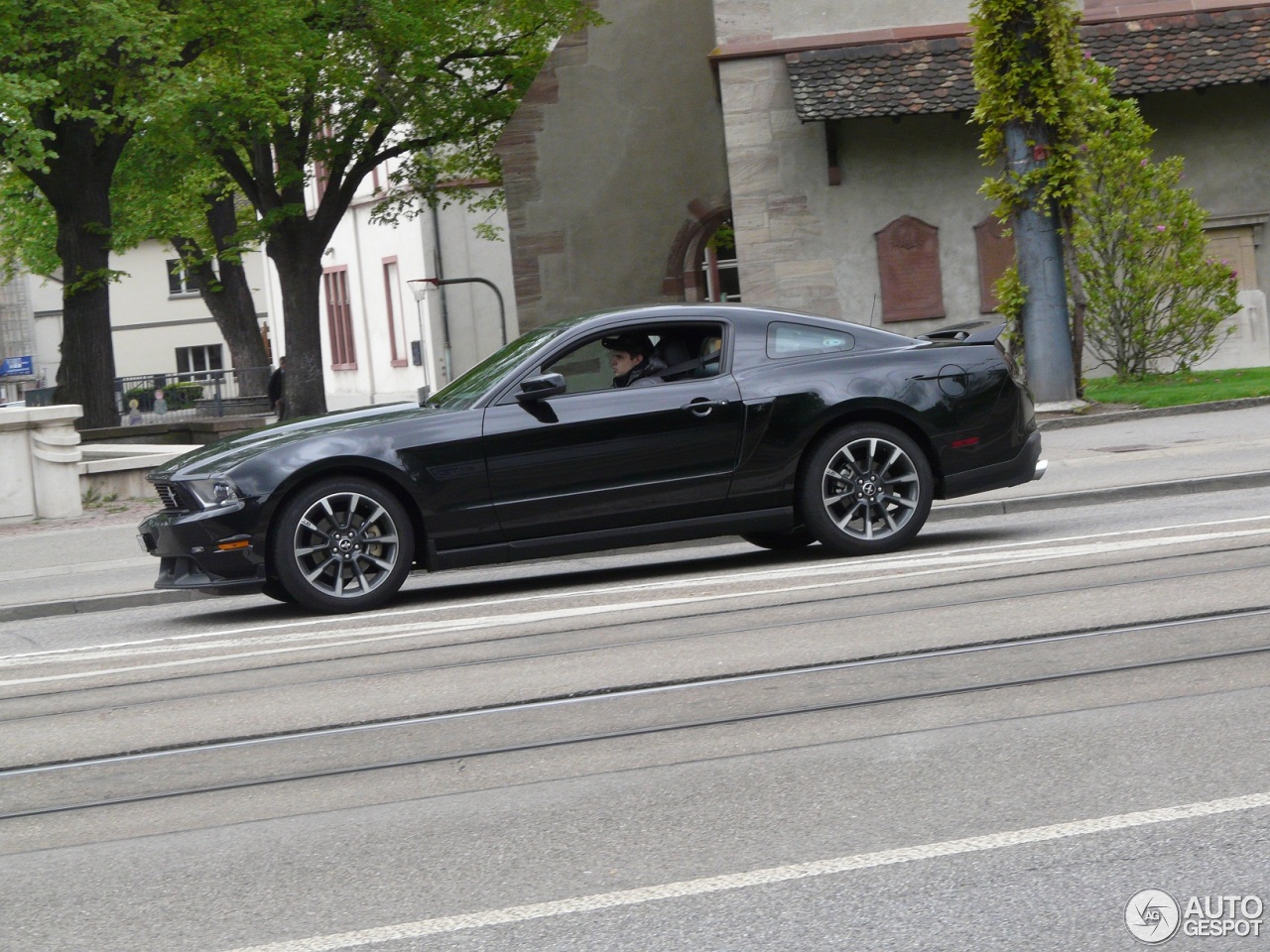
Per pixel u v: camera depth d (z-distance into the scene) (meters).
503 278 44.56
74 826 6.05
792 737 6.50
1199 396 21.58
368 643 9.62
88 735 7.65
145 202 39.44
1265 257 28.17
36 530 20.48
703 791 5.81
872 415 11.40
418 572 13.72
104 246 32.56
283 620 11.09
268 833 5.73
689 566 12.15
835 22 28.09
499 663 8.56
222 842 5.66
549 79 31.80
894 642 8.21
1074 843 4.93
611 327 11.27
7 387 84.25
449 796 6.04
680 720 6.94
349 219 51.59
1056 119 21.06
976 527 13.09
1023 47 21.17
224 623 11.45
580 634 9.27
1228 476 14.10
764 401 11.14
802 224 28.44
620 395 11.05
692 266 31.91
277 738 7.25
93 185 32.38
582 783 6.06
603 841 5.31
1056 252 21.44
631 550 13.80
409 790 6.17
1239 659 7.23
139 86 28.70
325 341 56.44
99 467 22.58
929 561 10.85
